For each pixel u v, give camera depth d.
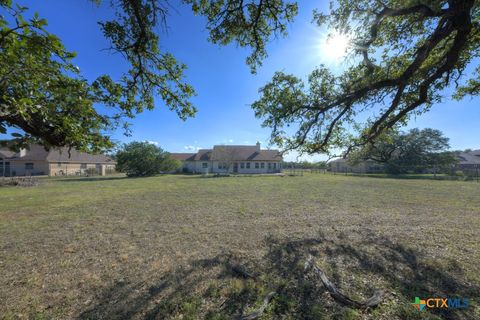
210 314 2.61
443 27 3.24
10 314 2.65
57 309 2.74
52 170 30.92
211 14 3.79
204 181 21.89
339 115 4.40
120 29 3.00
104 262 4.05
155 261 4.07
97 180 23.31
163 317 2.57
